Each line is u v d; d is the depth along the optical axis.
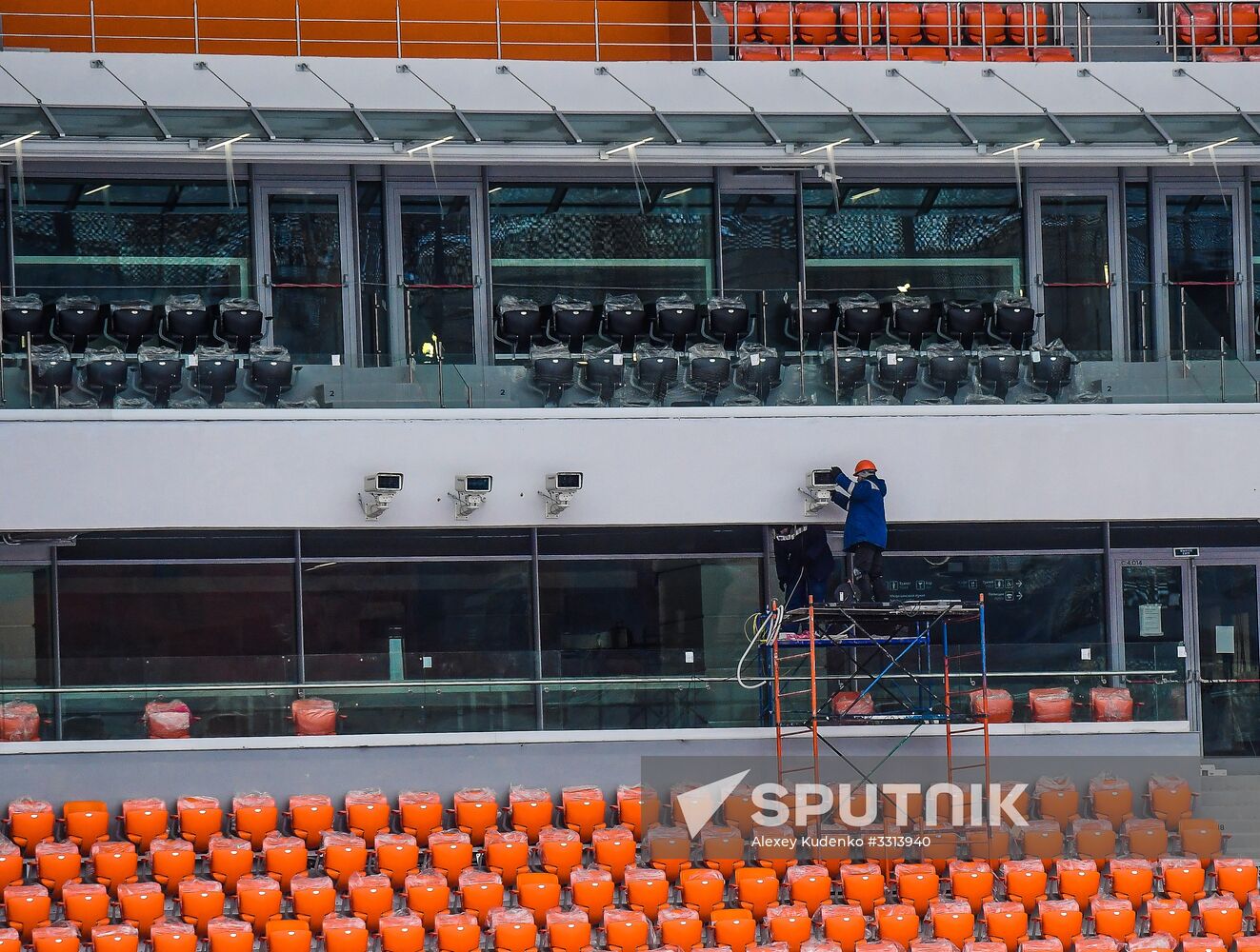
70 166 92.25
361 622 85.38
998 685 81.44
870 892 73.81
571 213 97.06
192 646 83.75
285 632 84.62
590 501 86.88
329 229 95.00
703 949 70.12
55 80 90.56
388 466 85.38
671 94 97.31
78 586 83.12
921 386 90.06
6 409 81.94
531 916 70.44
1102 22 106.44
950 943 70.88
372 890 70.56
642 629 87.62
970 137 95.81
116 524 82.56
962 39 107.00
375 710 78.94
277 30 98.75
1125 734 81.75
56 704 76.44
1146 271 101.38
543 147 93.44
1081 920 73.31
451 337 94.88
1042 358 90.88
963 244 99.94
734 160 94.81
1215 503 91.19
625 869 74.44
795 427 88.44
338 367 86.00
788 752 80.19
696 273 97.81
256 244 93.75
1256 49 106.19
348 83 94.25
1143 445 90.88
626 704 80.56
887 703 80.75
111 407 83.31
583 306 93.38
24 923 67.75
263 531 84.75
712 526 88.56
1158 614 92.50
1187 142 97.06
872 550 82.38
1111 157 97.06
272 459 84.31
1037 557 91.06
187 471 83.44
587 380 87.94
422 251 95.56
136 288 91.75
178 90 92.25
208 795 77.12
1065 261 100.44
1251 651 92.75
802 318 94.69
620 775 80.12
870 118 96.75
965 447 89.56
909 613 80.62
